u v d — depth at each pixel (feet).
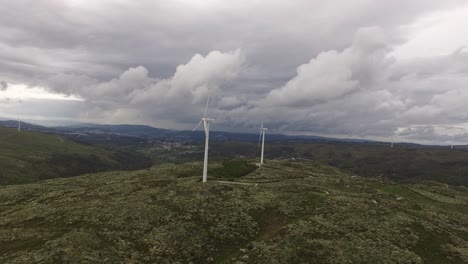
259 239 190.90
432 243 192.54
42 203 265.34
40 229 197.98
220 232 199.21
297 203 242.37
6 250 170.91
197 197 249.14
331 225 202.08
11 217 224.94
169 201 242.17
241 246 187.62
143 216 212.23
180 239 185.68
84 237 180.86
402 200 279.08
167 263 164.96
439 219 238.89
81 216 214.28
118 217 210.38
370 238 189.98
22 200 290.15
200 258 173.58
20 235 188.85
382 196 285.64
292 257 166.20
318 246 175.52
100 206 232.73
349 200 247.50
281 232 193.88
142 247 177.88
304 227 197.26
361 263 164.25
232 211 226.38
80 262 155.12
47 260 155.63
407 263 167.94
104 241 181.16
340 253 169.78
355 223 206.90
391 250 177.78
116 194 272.72
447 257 179.01
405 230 203.31
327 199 247.50
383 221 213.25
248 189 280.51
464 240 206.28
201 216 217.56
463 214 283.18
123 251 170.81
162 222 207.31
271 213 229.04
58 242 174.19
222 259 174.09
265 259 164.04
